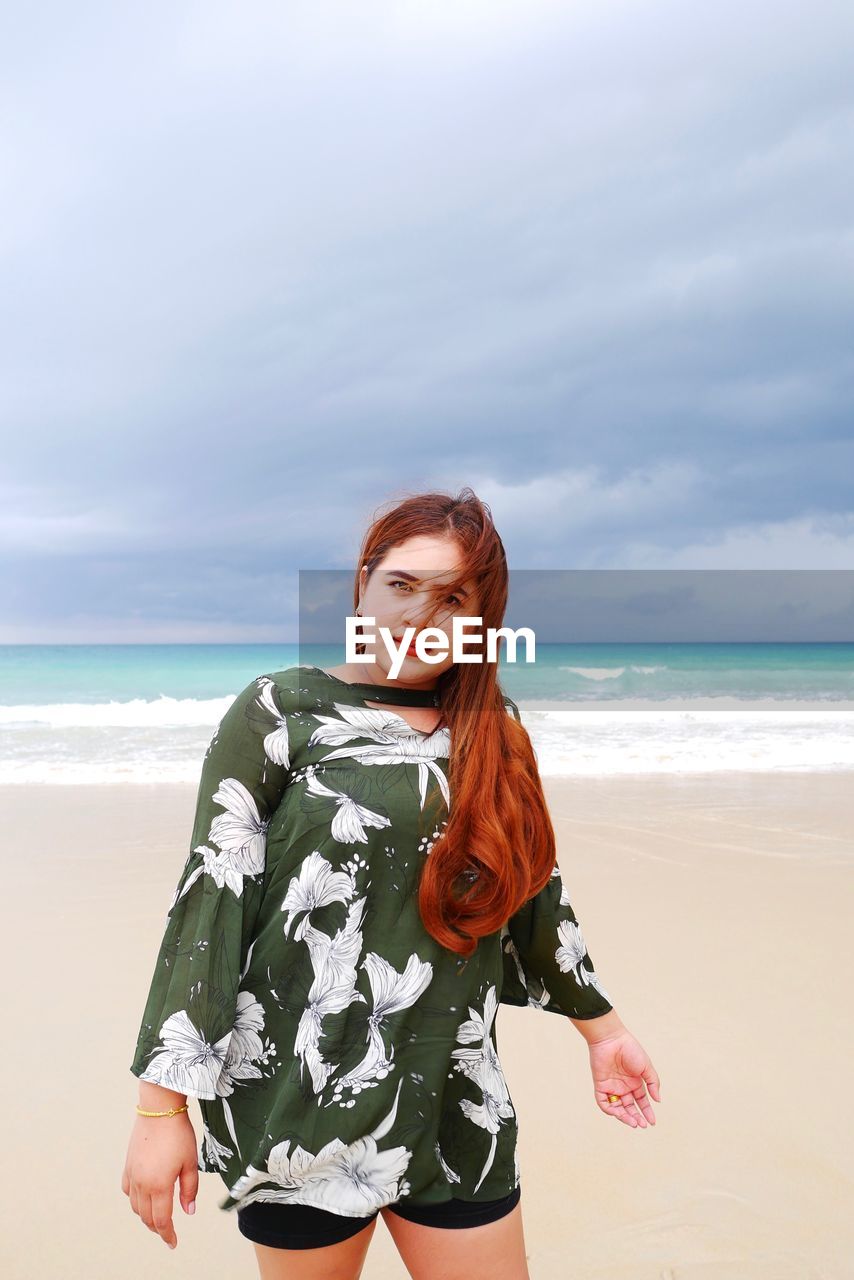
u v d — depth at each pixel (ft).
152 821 26.12
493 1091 5.33
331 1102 4.83
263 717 5.24
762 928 16.66
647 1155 9.60
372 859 5.05
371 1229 5.26
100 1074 11.52
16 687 105.09
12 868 20.92
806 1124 10.14
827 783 32.65
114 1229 8.56
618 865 21.07
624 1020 12.82
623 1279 7.83
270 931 5.02
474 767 5.23
